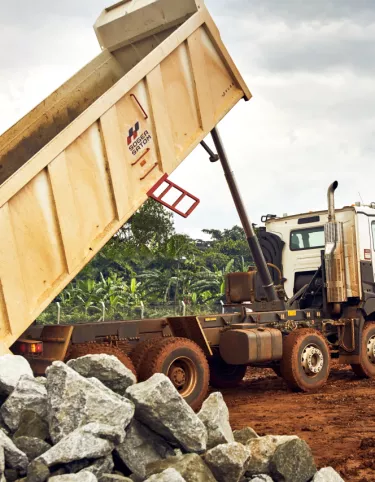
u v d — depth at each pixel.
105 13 11.26
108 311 25.94
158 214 21.44
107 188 8.66
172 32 10.52
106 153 8.62
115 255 22.48
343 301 12.76
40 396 4.95
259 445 5.05
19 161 9.97
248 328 11.26
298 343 11.57
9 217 7.62
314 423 8.60
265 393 11.64
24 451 4.54
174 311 25.94
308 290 13.15
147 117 9.20
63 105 10.54
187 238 33.88
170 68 9.53
